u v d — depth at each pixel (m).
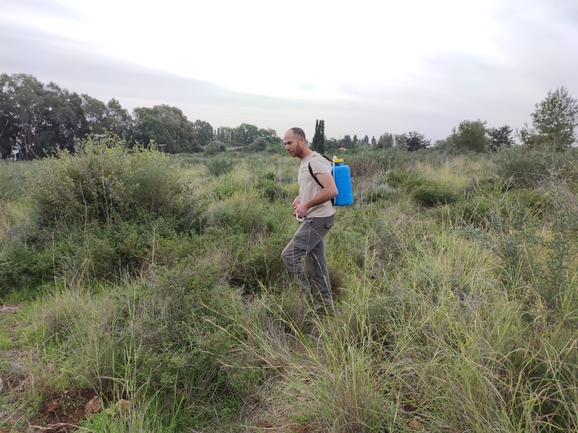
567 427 1.87
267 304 3.38
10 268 4.11
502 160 9.02
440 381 2.17
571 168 7.26
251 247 4.38
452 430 1.94
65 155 5.43
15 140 57.28
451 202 7.88
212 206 6.78
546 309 2.59
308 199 3.50
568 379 2.05
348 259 4.53
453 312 2.70
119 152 5.86
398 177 10.31
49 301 3.55
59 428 2.18
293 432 2.17
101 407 2.31
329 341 2.65
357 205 7.61
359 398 2.09
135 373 2.42
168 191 5.71
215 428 2.28
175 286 2.94
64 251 4.43
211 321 2.74
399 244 4.65
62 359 2.75
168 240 4.52
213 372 2.55
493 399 1.98
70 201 5.02
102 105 63.16
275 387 2.53
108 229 4.80
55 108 55.62
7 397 2.42
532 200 5.98
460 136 26.36
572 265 3.01
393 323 2.81
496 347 2.29
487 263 3.39
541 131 14.72
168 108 86.25
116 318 2.95
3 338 3.10
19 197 7.48
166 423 2.23
